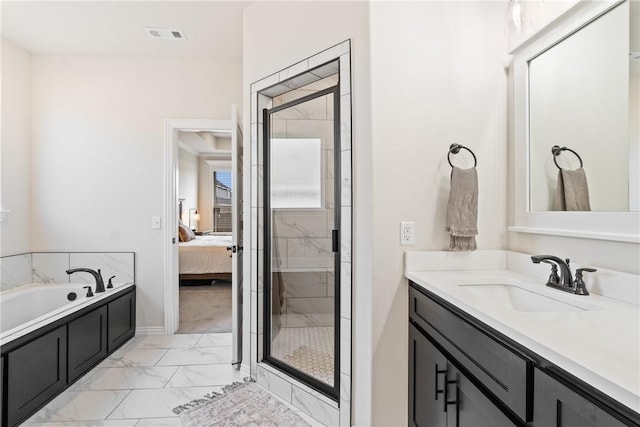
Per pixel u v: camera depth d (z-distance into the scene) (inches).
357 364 70.0
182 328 136.3
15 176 119.0
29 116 125.0
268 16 88.5
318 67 76.1
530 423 34.5
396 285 68.1
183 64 130.3
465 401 46.9
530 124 66.2
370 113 67.1
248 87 94.1
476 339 44.4
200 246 200.4
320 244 81.7
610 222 49.8
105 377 96.0
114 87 128.5
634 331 35.3
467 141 70.8
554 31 60.0
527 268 64.4
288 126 87.7
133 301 127.4
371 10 67.7
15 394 73.1
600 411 26.7
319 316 82.6
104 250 128.9
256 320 92.5
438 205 69.4
